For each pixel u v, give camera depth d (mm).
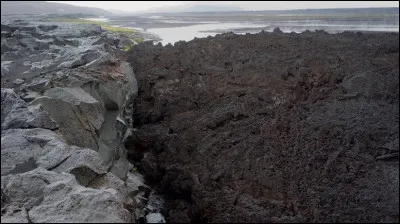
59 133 16266
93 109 18469
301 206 14766
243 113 22172
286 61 27812
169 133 23141
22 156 13914
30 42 36469
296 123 19875
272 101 23281
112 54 29328
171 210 17641
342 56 27500
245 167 17328
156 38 60406
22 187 12016
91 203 11297
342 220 13781
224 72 27531
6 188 11938
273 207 15000
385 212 13945
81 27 46469
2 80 22406
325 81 24469
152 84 28422
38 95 18172
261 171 16734
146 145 23516
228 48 32344
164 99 26719
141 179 21422
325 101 22234
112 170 19906
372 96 22219
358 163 16469
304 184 15781
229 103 23781
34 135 14945
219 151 19141
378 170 16078
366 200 14570
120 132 22641
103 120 19172
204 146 19984
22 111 16297
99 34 42719
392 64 25266
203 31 73250
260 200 15508
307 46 31250
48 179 12328
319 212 14102
